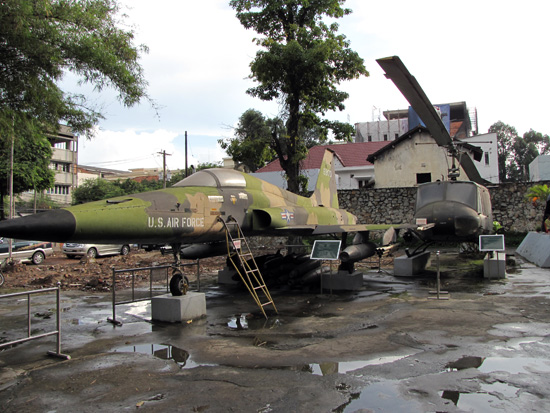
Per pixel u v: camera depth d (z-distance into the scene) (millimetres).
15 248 20141
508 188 22531
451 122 47812
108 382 4551
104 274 14883
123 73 8961
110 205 6965
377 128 52344
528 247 16266
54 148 43969
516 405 3674
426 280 11750
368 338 6000
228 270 12297
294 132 18828
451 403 3748
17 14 7250
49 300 10164
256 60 17422
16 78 8156
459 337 5863
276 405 3840
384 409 3680
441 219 11617
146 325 7320
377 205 24438
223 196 9250
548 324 6445
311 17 18797
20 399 4164
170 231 7676
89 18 8688
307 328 6773
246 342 6027
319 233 10898
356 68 18672
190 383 4453
